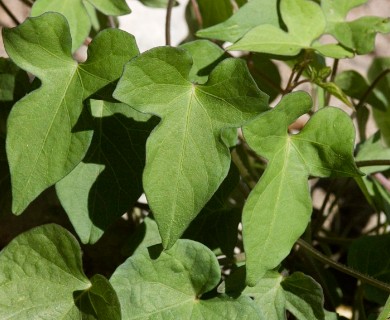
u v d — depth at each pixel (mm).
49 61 390
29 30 380
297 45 465
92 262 522
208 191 374
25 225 512
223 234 461
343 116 400
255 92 365
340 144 404
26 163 385
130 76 359
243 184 483
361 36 490
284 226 404
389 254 506
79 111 392
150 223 452
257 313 409
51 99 390
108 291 388
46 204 517
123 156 428
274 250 404
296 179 407
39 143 387
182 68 368
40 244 403
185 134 372
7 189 472
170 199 370
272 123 389
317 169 413
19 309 406
